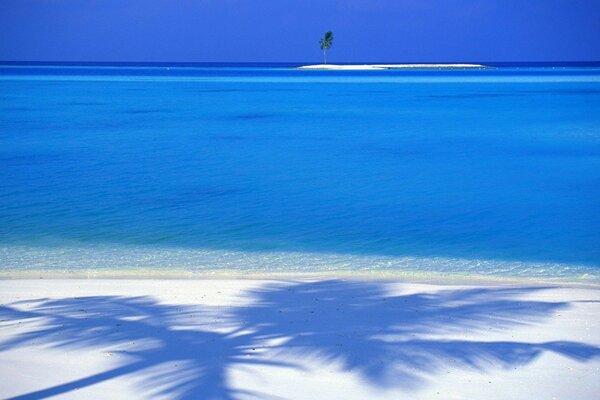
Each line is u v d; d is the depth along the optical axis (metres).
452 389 6.69
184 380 6.79
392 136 36.28
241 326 8.52
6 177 23.83
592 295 10.28
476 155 29.39
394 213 18.50
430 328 8.47
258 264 13.43
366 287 10.78
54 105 55.53
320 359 7.37
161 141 34.09
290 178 23.83
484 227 16.88
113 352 7.56
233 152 30.36
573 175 24.31
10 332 8.29
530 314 9.13
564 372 7.12
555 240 15.53
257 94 71.69
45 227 16.72
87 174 24.52
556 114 47.22
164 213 18.38
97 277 12.17
